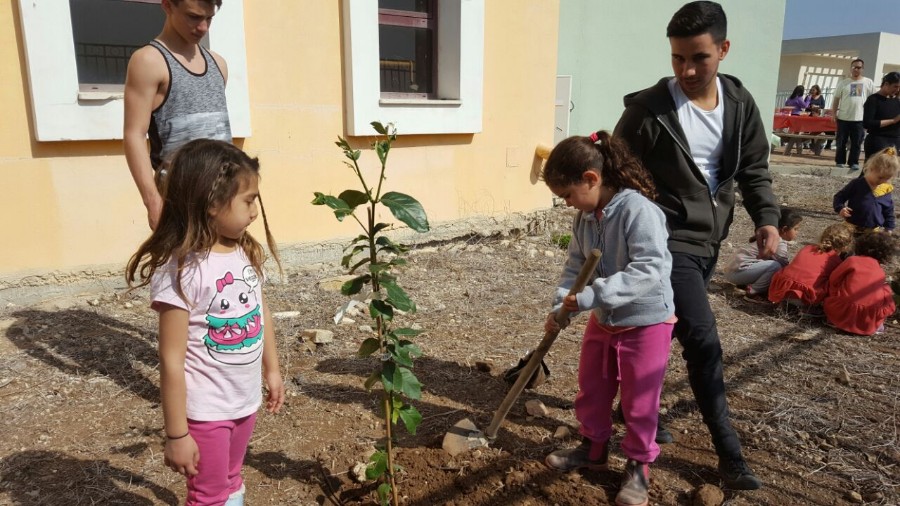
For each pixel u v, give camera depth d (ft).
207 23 9.37
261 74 16.28
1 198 13.46
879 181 19.69
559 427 10.06
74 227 14.34
